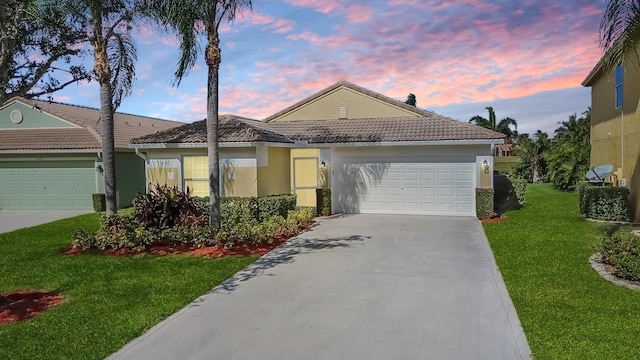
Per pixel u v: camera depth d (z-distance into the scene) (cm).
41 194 2127
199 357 546
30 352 561
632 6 965
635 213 1461
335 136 1823
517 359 525
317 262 1001
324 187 1786
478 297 748
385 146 1745
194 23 1197
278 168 1794
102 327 636
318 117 2280
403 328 624
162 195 1297
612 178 1722
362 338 593
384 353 548
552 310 670
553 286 789
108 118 1309
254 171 1552
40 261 1043
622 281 811
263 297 765
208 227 1196
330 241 1238
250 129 1595
